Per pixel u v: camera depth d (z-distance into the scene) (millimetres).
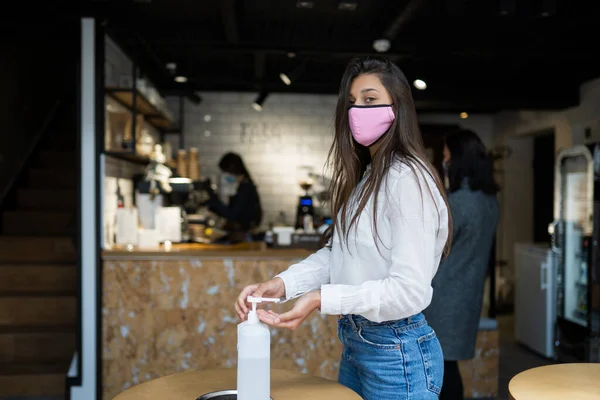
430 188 1372
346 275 1458
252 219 5234
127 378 3533
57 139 6613
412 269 1318
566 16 4176
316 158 7203
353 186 1516
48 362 4094
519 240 7434
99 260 3523
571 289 4789
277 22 4719
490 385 3688
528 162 7406
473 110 7453
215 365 3545
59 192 5676
